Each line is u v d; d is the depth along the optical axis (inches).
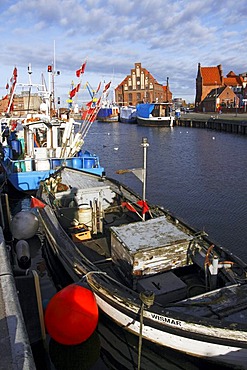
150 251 246.7
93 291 241.6
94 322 216.1
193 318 188.5
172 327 194.9
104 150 1459.2
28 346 152.6
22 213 427.2
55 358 226.8
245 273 234.8
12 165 605.6
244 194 702.5
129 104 4057.6
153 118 2701.8
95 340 241.9
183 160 1156.5
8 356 145.9
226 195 699.4
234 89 3531.0
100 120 3705.7
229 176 880.9
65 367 219.9
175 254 257.8
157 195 711.1
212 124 2322.8
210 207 617.6
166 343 204.4
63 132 662.5
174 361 214.1
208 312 203.0
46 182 459.2
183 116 3004.4
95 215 369.4
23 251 366.0
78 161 627.5
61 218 394.6
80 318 209.2
